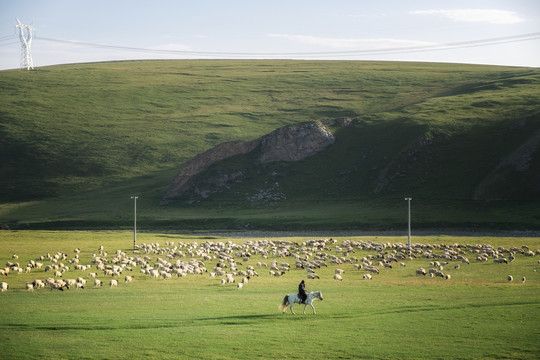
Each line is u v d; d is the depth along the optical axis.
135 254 73.00
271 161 164.75
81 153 192.50
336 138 170.00
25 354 22.52
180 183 157.12
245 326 27.44
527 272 49.66
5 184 172.88
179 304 33.88
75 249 76.00
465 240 86.25
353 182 147.88
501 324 27.09
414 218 116.12
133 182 171.25
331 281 45.34
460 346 23.41
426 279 45.97
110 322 28.20
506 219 110.12
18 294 38.28
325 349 23.25
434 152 147.75
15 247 80.75
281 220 122.81
